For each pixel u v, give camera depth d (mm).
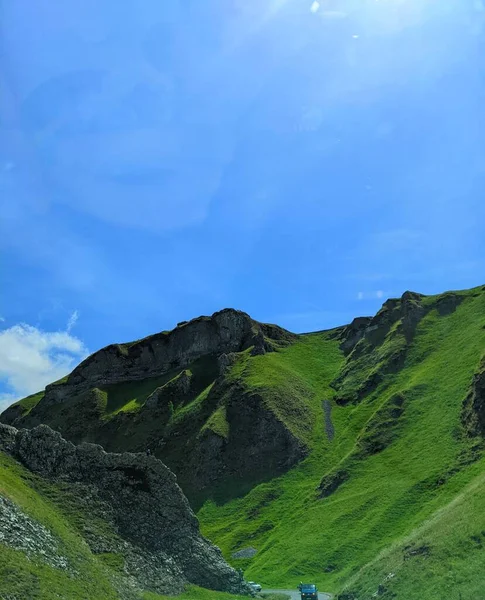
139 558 55531
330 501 109312
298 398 160375
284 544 98500
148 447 163125
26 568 39906
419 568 55719
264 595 65500
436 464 102125
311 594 62438
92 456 62375
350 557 84062
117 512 59031
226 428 151125
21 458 60094
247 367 173250
